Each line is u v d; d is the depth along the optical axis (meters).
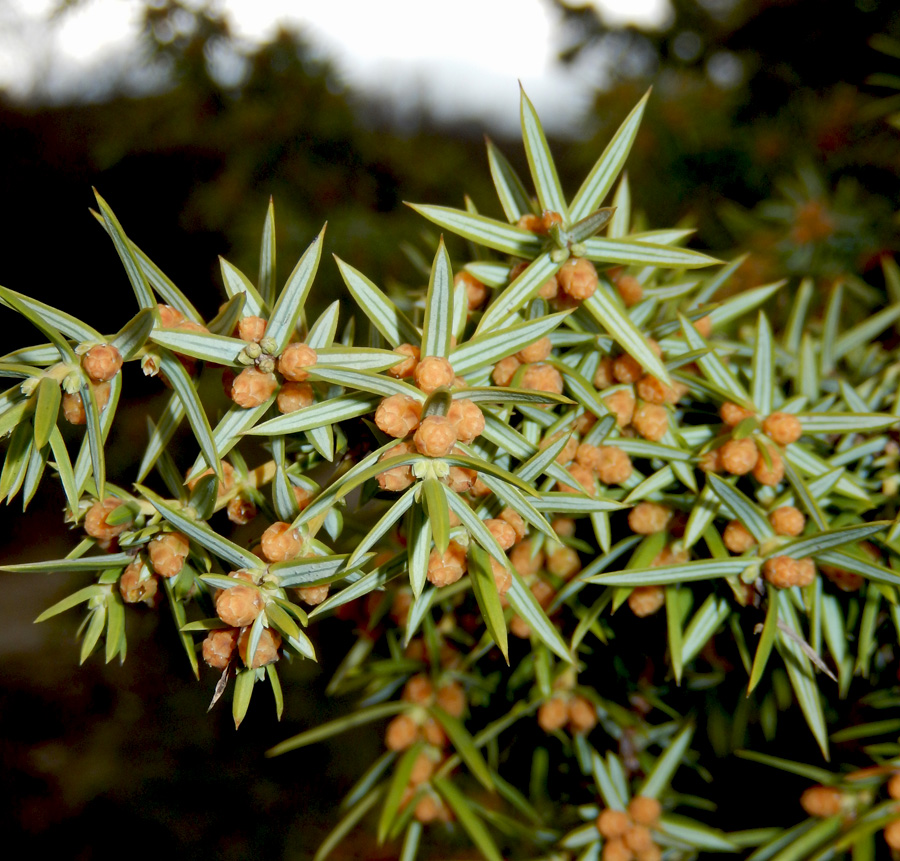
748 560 0.10
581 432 0.11
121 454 0.31
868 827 0.11
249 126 0.33
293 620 0.09
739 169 0.28
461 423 0.09
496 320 0.10
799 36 0.28
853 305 0.22
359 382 0.09
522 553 0.12
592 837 0.13
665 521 0.11
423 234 0.16
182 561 0.10
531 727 0.14
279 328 0.09
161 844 0.30
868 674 0.12
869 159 0.26
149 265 0.10
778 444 0.11
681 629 0.12
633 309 0.12
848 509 0.12
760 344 0.11
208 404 0.26
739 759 0.15
